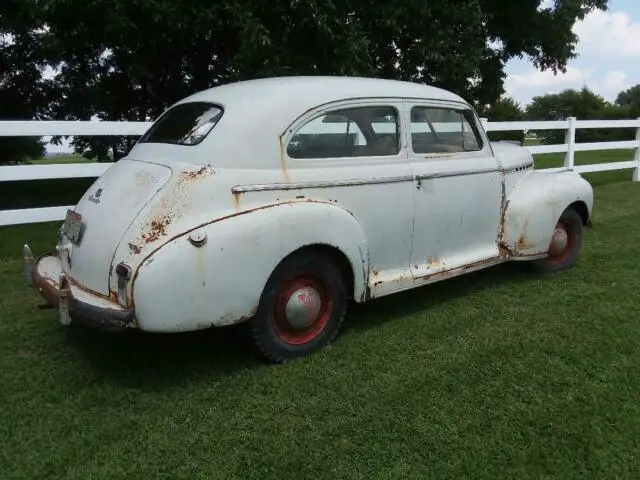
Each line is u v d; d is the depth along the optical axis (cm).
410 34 1025
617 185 1134
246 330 337
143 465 256
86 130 654
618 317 419
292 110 350
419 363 351
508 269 547
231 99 355
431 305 453
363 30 935
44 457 262
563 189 507
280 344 348
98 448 268
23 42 1133
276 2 844
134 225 303
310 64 913
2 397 312
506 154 495
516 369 342
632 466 255
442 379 330
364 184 374
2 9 1047
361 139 383
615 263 561
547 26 1296
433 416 293
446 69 1005
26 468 255
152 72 1133
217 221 307
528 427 284
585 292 477
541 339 383
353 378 332
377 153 390
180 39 934
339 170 365
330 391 318
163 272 288
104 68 1188
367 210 377
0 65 1170
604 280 507
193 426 286
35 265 385
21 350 371
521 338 386
